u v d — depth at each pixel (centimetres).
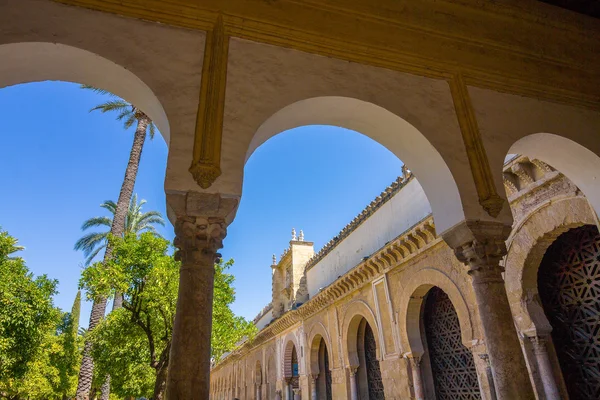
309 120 411
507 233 392
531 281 618
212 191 311
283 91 364
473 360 769
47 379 1795
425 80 432
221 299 1034
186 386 258
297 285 1856
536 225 604
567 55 511
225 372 3447
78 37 322
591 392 550
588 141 470
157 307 858
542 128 457
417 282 891
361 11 423
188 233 304
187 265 298
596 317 554
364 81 401
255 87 357
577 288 586
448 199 405
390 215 1105
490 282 370
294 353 1847
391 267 998
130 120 1625
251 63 365
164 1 357
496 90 460
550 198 582
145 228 2094
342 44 405
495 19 491
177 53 347
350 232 1378
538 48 498
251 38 375
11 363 1082
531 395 324
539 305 609
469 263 389
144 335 964
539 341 579
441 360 877
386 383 978
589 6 530
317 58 392
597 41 535
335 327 1311
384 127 427
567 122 474
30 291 1123
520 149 475
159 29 351
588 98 498
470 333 716
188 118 327
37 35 311
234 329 1053
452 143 412
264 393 2153
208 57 353
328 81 384
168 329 854
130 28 342
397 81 417
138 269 889
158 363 839
